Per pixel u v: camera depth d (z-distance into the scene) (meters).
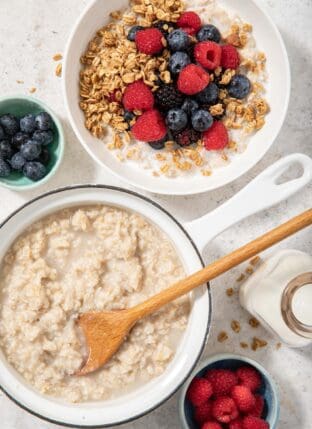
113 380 0.75
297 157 0.74
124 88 0.78
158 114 0.78
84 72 0.80
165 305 0.75
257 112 0.81
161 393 0.74
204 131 0.80
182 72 0.77
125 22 0.80
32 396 0.74
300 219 0.71
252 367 0.79
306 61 0.83
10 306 0.74
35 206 0.74
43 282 0.74
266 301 0.76
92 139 0.81
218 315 0.82
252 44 0.81
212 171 0.82
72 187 0.73
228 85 0.80
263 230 0.83
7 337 0.74
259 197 0.74
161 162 0.81
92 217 0.75
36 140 0.79
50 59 0.82
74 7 0.82
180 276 0.75
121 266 0.75
